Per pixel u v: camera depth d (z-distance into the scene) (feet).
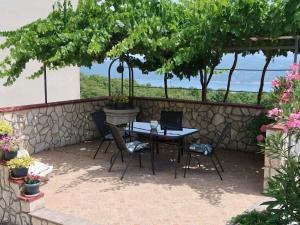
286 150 10.94
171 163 22.89
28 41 23.25
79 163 22.82
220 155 24.91
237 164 22.71
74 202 16.56
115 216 15.01
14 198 15.80
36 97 39.06
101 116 24.67
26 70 37.60
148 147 20.81
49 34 23.80
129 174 20.63
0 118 22.67
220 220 14.52
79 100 28.40
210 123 27.53
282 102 10.52
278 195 10.17
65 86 42.55
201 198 16.94
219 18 20.67
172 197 17.08
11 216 16.17
